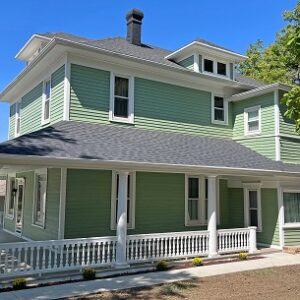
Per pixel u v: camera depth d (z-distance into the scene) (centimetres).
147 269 1039
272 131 1523
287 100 864
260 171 1296
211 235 1221
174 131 1526
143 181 1364
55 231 1205
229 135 1708
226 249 1271
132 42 1809
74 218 1196
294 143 1549
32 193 1486
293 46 780
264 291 833
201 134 1611
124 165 1010
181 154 1245
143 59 1403
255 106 1617
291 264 1153
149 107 1467
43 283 870
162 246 1140
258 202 1515
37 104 1567
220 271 1039
